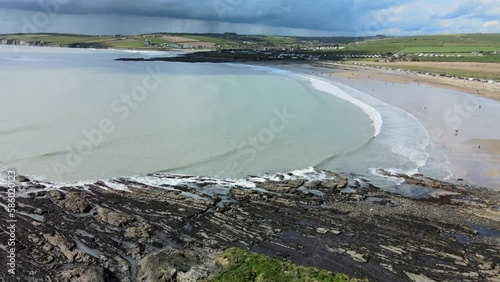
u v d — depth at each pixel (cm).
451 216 2450
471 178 3086
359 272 1895
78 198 2455
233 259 1889
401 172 3186
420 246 2117
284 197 2659
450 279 1864
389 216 2436
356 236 2202
